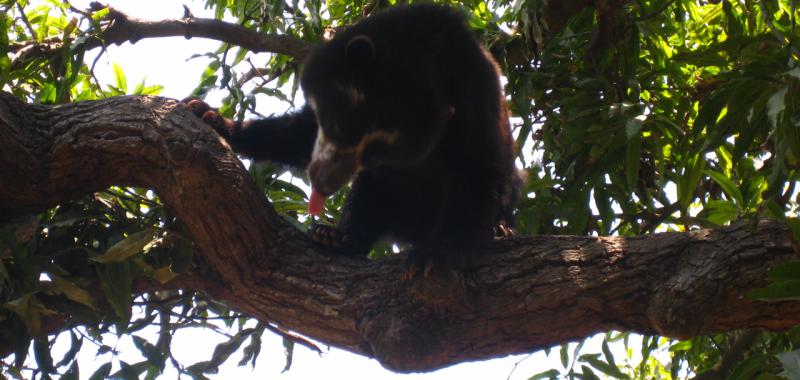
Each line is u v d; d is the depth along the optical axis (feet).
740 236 10.38
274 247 12.53
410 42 13.55
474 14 16.28
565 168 14.78
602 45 14.87
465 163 13.64
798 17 14.11
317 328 12.39
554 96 14.96
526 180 15.38
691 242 10.71
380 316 11.77
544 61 14.82
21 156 11.73
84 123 11.92
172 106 12.18
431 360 11.74
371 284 12.12
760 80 11.08
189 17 15.75
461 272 11.49
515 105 15.37
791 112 10.48
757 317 10.30
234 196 11.94
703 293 10.21
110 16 15.33
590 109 13.91
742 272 10.11
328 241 13.16
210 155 11.81
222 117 14.49
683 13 16.31
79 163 11.96
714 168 16.17
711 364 16.30
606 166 13.97
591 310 10.97
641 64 15.49
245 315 13.87
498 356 11.78
